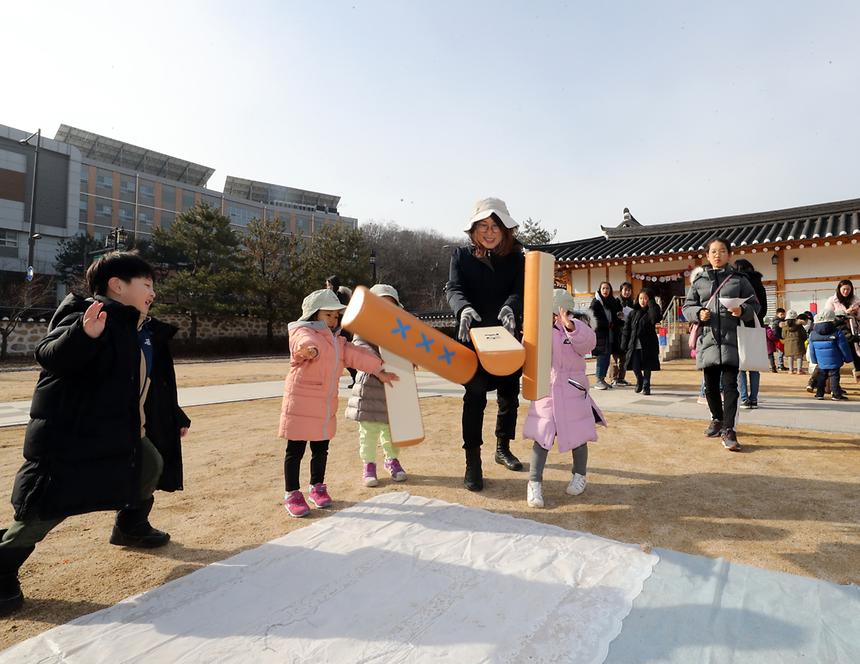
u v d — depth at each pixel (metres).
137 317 2.04
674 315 14.62
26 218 37.12
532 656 1.46
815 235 12.59
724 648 1.49
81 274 30.12
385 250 58.00
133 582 2.06
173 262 32.31
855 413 5.37
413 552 2.19
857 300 6.52
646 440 4.39
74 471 1.83
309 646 1.55
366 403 3.29
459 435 4.86
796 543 2.28
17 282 26.44
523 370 2.24
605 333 8.10
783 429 4.65
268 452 4.29
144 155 52.09
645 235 18.34
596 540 2.28
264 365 17.91
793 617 1.65
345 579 1.97
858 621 1.62
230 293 25.61
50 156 38.44
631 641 1.54
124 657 1.51
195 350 24.08
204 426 5.52
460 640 1.55
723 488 3.07
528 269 2.27
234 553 2.32
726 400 4.02
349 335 4.12
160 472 2.32
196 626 1.67
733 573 1.96
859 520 2.53
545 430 2.86
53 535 2.57
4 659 1.51
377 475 3.59
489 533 2.39
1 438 5.01
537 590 1.84
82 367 1.87
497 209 3.14
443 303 53.22
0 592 1.83
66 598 1.93
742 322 3.98
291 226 58.47
